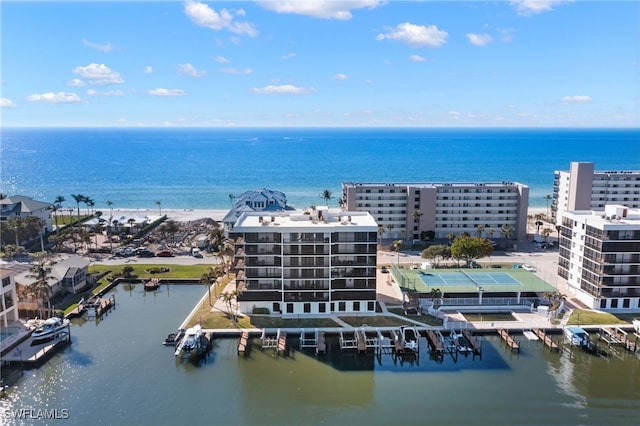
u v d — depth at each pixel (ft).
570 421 211.82
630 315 313.32
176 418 213.66
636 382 242.17
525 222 520.01
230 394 231.50
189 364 258.37
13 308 295.28
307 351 273.13
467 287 333.62
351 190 515.50
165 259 449.48
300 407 221.87
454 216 524.11
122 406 221.87
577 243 346.54
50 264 364.79
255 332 289.94
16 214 501.97
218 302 336.70
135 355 267.59
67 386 236.84
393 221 524.11
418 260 444.55
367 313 315.78
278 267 307.17
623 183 536.42
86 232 491.72
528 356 268.21
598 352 271.90
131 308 336.90
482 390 235.61
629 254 314.35
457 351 273.54
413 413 217.77
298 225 311.47
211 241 487.61
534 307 328.49
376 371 253.03
